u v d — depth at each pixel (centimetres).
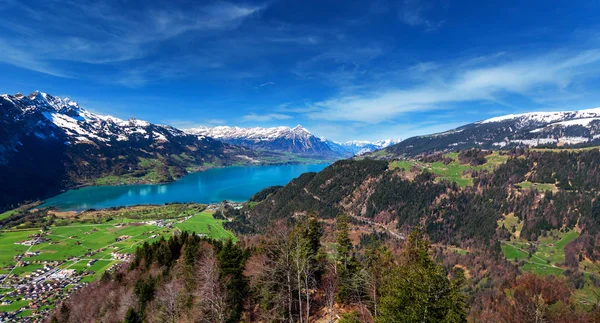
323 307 5384
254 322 5184
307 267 5066
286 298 4997
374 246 6456
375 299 4844
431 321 3019
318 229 6525
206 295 5134
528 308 6681
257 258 5912
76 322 7281
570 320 6100
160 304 5891
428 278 3189
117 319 6300
